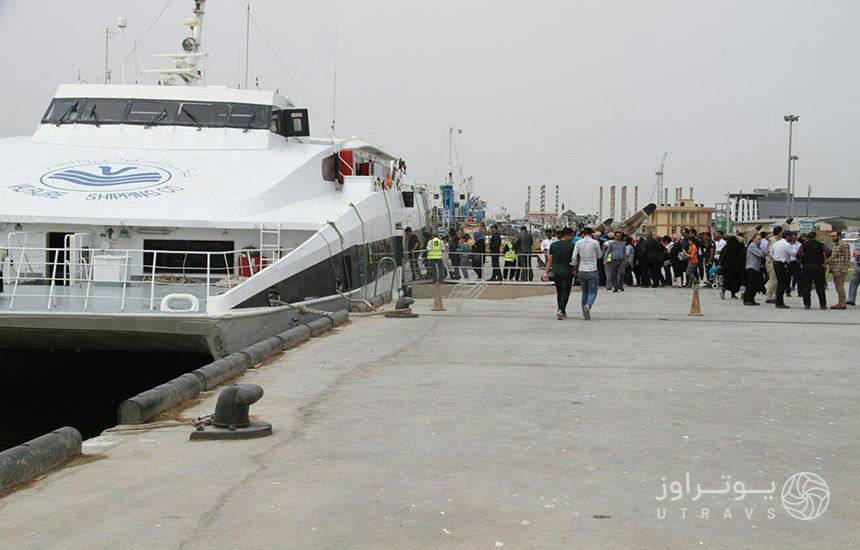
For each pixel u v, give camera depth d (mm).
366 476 7078
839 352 14469
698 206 99125
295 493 6609
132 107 20438
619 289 30391
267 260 16250
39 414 15117
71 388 17344
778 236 23969
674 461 7520
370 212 20906
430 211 43000
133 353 18141
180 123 20188
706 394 10680
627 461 7520
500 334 16844
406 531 5734
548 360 13516
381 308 21906
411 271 29781
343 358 13672
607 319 20047
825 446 8078
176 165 18250
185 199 16578
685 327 18250
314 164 19484
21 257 14203
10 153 18609
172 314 13266
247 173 18141
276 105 21141
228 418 8484
